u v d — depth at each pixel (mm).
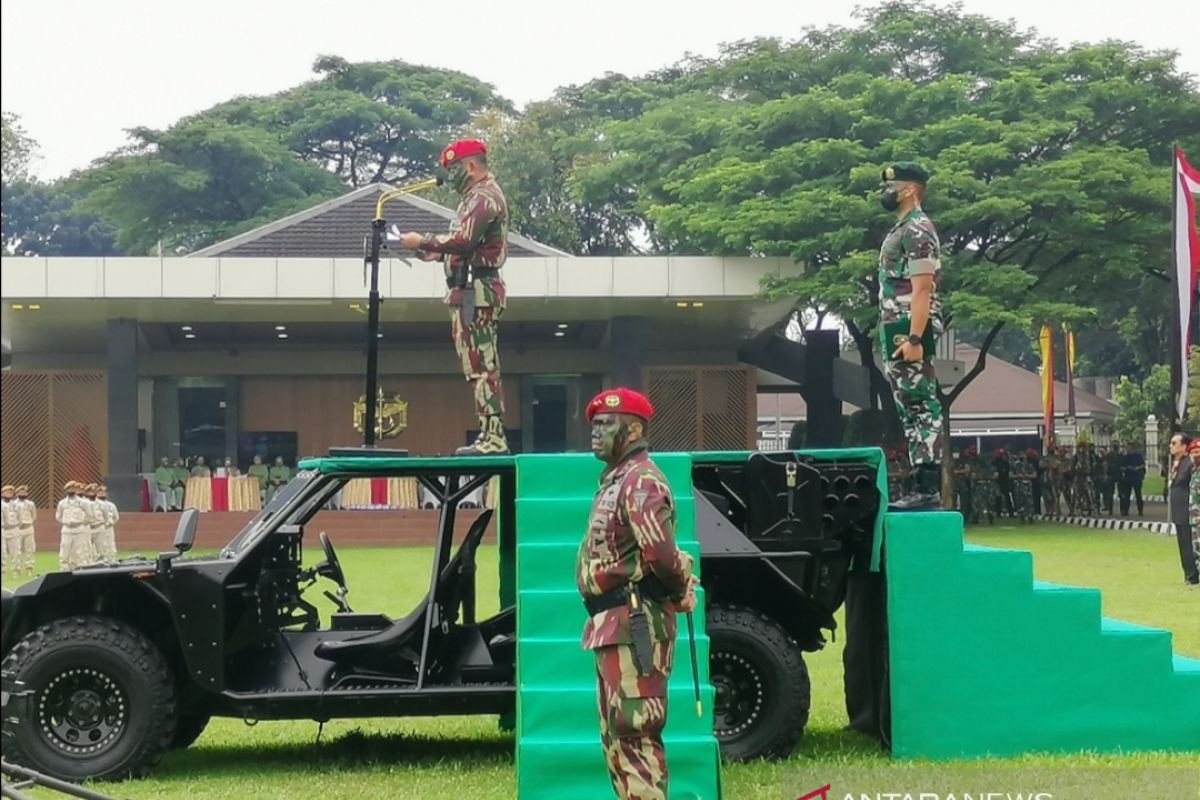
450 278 9125
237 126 52125
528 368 39500
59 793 7746
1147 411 55500
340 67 57156
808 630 8703
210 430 38781
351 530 30000
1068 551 24547
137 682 8023
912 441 8977
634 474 5973
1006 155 31484
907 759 8219
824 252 32281
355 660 8609
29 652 7969
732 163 34531
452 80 57156
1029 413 53375
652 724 5859
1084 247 32875
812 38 38750
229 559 8258
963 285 32125
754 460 8438
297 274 29453
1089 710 8375
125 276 29219
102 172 50781
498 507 10258
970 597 8352
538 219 49094
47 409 34125
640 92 50719
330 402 38938
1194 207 23672
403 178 56500
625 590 5930
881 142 33125
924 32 36312
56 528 32812
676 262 30359
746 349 40656
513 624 8883
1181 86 34312
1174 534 29797
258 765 8555
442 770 8305
